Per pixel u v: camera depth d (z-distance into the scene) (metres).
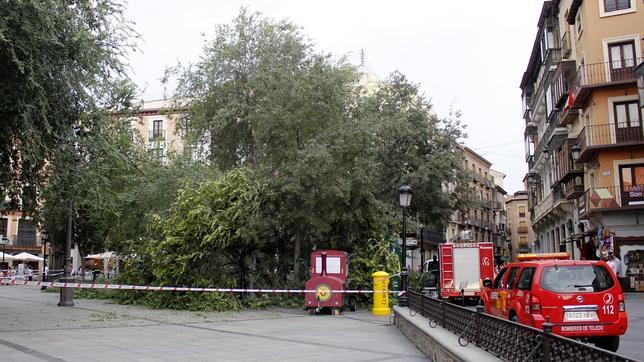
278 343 11.22
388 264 20.89
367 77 43.78
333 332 13.20
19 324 14.17
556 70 36.44
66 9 13.16
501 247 90.69
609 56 30.05
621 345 10.70
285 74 21.11
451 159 30.97
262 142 21.86
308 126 20.45
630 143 28.78
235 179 20.52
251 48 27.14
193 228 19.28
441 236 56.81
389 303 20.33
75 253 56.62
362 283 20.59
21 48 11.69
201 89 27.88
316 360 9.15
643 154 28.97
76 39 12.84
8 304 20.97
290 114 20.00
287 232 21.23
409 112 31.38
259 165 22.53
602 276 9.63
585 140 30.34
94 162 15.64
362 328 14.11
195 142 28.20
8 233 57.66
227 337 12.15
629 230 28.70
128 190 25.86
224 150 28.09
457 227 67.19
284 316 17.47
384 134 27.70
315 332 13.19
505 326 6.44
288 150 20.67
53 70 13.17
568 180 35.38
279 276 21.44
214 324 14.91
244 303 19.94
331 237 21.23
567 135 36.81
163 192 25.34
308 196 19.44
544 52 41.38
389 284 20.92
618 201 28.95
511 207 110.12
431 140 31.66
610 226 29.06
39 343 10.91
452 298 23.12
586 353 4.50
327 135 19.83
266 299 20.25
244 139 27.72
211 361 9.05
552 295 9.43
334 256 19.05
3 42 11.41
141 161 26.72
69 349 10.19
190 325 14.59
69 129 14.35
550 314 9.37
